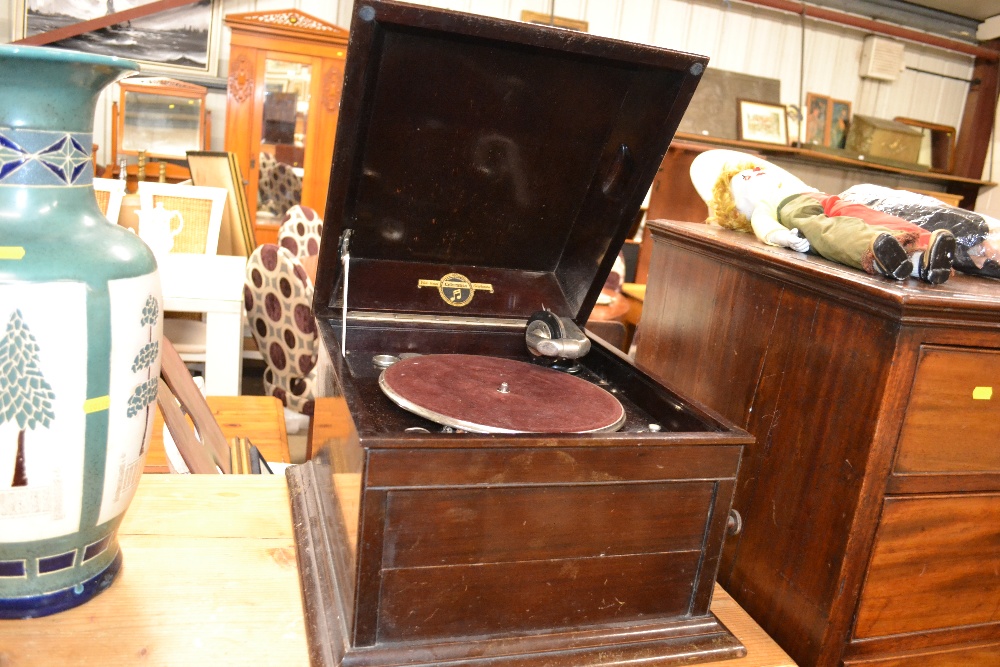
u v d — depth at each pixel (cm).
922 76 681
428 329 155
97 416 90
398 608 99
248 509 138
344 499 109
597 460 102
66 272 84
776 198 175
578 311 164
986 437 127
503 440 96
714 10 613
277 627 107
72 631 100
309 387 347
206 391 313
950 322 116
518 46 128
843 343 126
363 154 138
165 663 97
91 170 95
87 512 95
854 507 121
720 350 161
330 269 144
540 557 104
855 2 625
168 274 325
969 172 687
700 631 115
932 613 136
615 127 145
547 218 159
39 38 507
